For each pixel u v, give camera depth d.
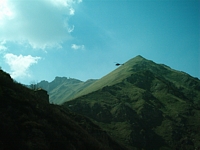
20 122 21.36
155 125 109.12
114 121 106.38
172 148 93.00
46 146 20.16
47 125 23.70
